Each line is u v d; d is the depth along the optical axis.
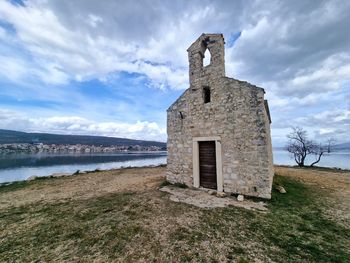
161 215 6.38
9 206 7.72
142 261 4.07
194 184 9.88
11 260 4.16
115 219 6.11
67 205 7.63
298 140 26.98
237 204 7.43
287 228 5.57
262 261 4.06
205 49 10.86
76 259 4.16
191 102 10.36
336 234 5.28
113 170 19.08
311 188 10.28
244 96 8.60
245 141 8.47
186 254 4.29
